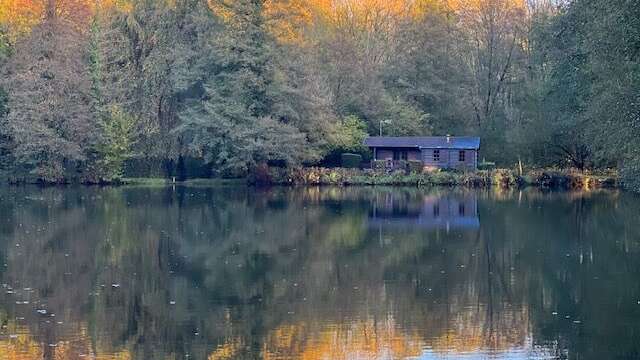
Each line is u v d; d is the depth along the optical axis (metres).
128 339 20.92
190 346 20.53
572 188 62.28
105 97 64.25
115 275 28.30
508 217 43.88
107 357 19.55
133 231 38.19
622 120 27.80
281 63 63.22
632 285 26.69
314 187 64.12
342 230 39.16
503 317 23.08
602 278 27.80
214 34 63.66
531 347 20.42
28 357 19.42
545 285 26.91
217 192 58.84
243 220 42.59
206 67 63.75
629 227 39.38
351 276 28.45
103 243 34.66
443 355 19.94
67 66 61.78
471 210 47.22
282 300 24.97
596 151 44.03
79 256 31.62
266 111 63.38
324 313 23.62
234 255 32.28
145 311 23.53
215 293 25.88
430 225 40.94
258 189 61.81
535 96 63.75
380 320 22.84
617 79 27.91
